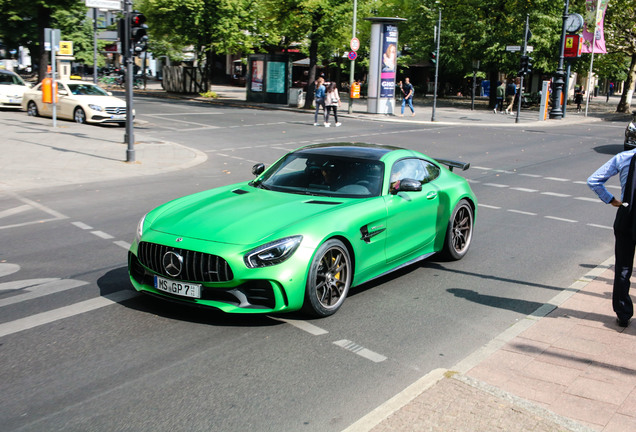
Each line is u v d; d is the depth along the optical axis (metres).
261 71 35.81
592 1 33.44
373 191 5.79
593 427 3.43
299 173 6.12
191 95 40.50
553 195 11.62
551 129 25.66
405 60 50.31
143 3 36.56
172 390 3.80
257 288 4.71
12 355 4.27
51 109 22.73
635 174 4.64
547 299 5.78
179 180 12.28
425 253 6.54
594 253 7.52
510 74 39.22
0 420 3.41
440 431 3.24
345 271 5.25
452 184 6.91
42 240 7.57
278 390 3.84
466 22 37.91
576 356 4.38
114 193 10.78
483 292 5.95
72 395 3.71
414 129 23.75
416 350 4.53
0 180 11.55
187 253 4.77
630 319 5.13
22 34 34.38
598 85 72.19
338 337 4.72
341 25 32.34
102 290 5.70
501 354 4.41
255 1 37.53
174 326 4.84
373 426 3.29
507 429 3.26
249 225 4.95
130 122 14.03
